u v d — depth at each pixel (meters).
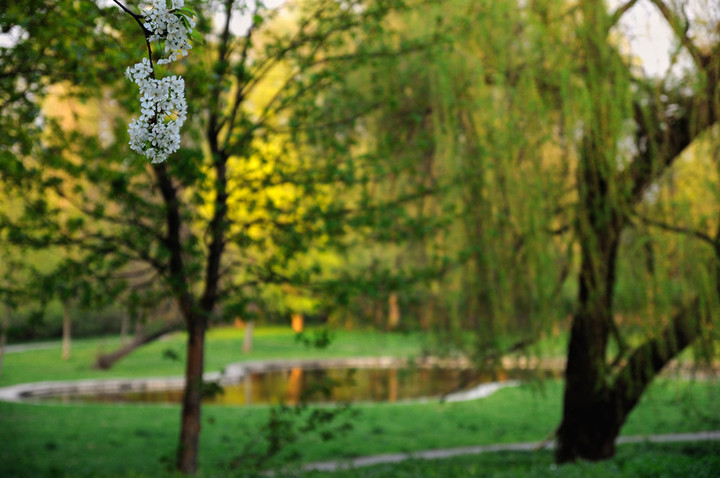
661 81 9.24
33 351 37.28
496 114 10.06
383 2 8.94
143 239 8.82
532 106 9.64
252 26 8.56
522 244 10.31
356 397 24.25
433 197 11.08
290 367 33.59
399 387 26.64
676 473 6.59
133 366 31.66
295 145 9.55
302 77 10.07
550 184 9.75
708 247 9.02
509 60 10.25
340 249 9.99
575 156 9.66
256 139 9.45
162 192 8.59
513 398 21.47
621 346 10.02
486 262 10.29
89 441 14.34
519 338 10.59
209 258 9.34
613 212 9.50
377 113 11.92
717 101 8.70
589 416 10.58
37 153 7.68
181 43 2.54
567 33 9.66
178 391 25.84
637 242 9.27
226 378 27.52
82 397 23.83
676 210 9.12
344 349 39.56
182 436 9.34
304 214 9.34
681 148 9.27
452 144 10.63
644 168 9.33
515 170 9.88
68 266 8.59
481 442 15.38
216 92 7.87
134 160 7.84
